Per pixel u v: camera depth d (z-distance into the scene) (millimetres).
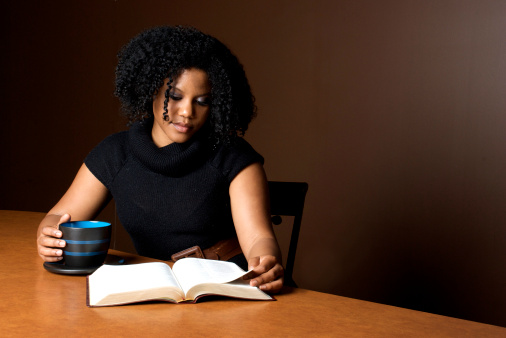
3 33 4555
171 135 1368
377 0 3102
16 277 1056
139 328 786
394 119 3078
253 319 849
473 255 2873
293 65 3400
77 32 4285
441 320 874
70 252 1093
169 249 1493
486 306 2848
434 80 2947
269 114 3494
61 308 867
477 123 2836
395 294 3111
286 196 1785
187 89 1303
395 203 3094
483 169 2830
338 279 3293
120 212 1509
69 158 4336
